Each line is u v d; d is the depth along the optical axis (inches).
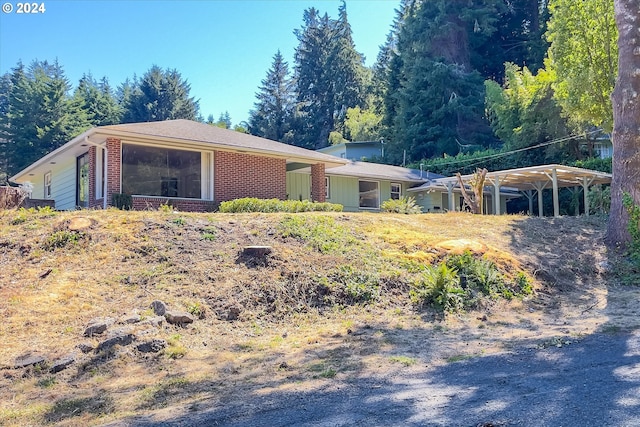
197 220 394.3
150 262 323.0
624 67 458.0
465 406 149.3
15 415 172.9
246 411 160.4
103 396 188.2
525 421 133.9
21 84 1812.3
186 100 2386.8
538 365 192.2
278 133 2349.9
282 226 396.2
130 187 576.1
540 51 1515.7
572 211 1079.0
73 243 340.8
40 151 1728.6
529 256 414.9
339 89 2267.5
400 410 149.9
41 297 275.0
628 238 446.3
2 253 331.0
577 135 1060.5
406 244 394.3
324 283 315.9
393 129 1608.0
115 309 268.4
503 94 1296.8
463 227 485.1
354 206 935.7
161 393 187.8
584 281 389.1
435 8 1617.9
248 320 276.7
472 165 1220.5
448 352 228.4
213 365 218.7
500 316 306.3
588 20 745.0
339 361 217.9
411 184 1024.2
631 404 141.2
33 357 219.0
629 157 453.4
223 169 638.5
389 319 290.8
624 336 234.1
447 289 318.7
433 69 1518.2
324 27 2466.8
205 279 306.7
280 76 2511.1
